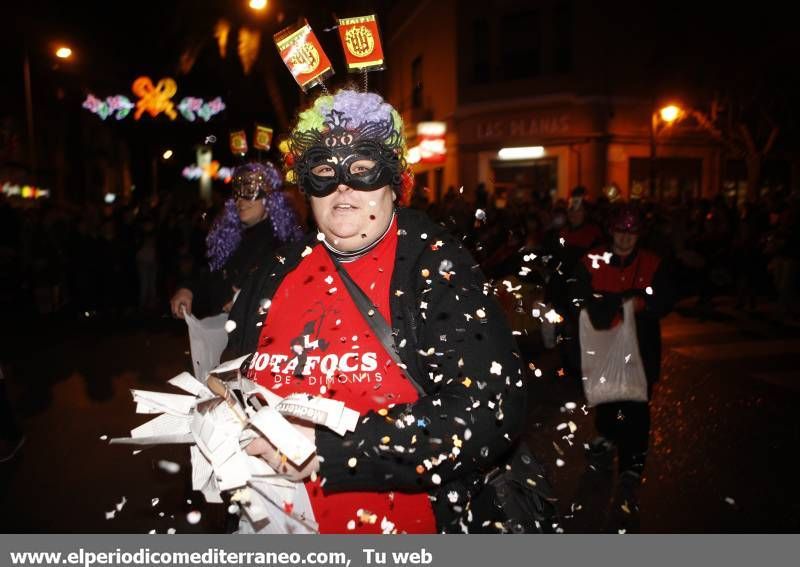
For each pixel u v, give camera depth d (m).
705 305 11.21
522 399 1.57
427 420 1.48
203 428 1.54
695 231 12.45
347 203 1.67
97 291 11.73
